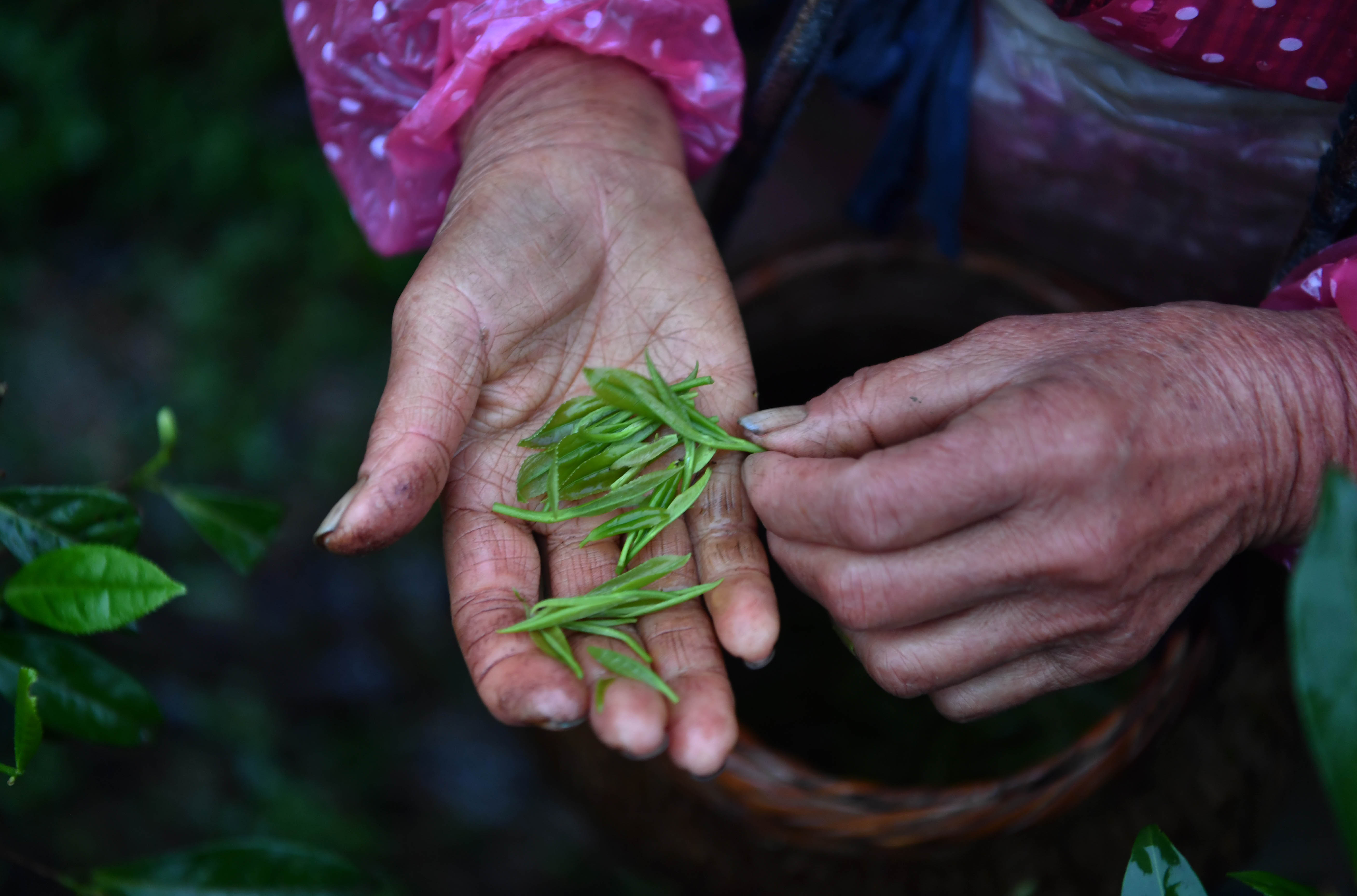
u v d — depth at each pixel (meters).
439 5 0.47
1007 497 0.39
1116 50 0.47
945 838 0.45
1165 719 0.46
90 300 0.75
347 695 0.68
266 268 0.75
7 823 0.62
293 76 0.79
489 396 0.45
